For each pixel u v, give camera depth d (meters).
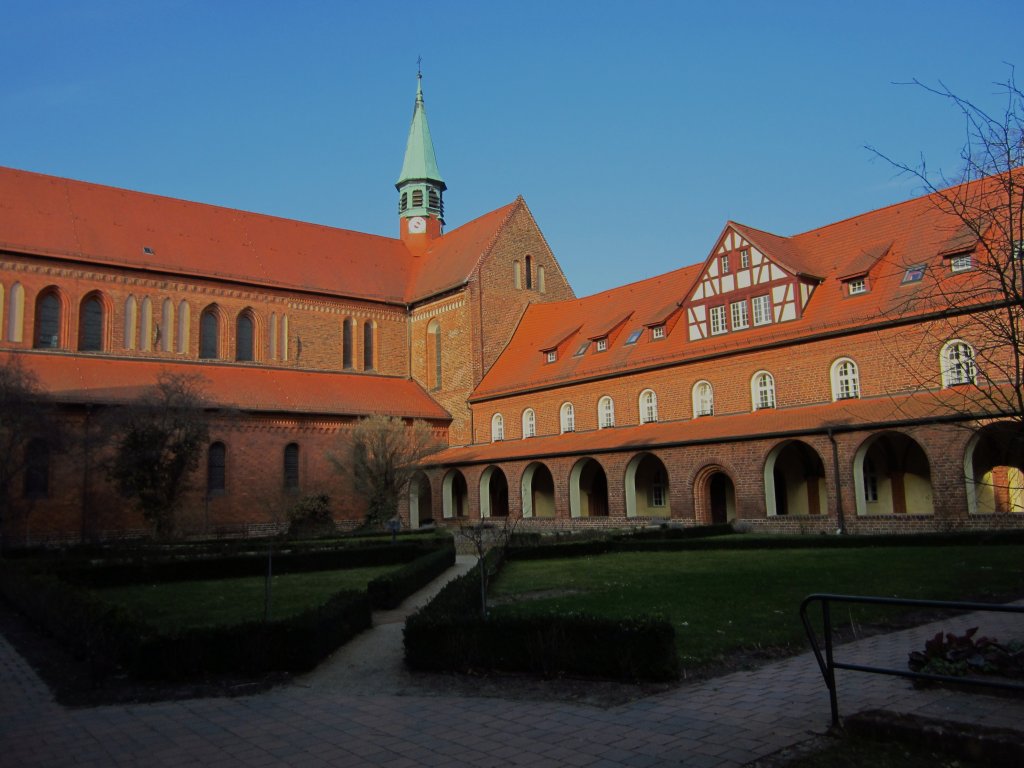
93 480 40.44
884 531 29.53
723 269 39.56
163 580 24.64
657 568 22.80
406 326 59.72
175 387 38.31
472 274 54.91
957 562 19.88
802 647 11.66
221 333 51.16
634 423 42.81
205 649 11.77
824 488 36.88
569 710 9.11
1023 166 11.98
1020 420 12.02
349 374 56.03
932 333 30.00
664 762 7.20
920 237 34.59
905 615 13.84
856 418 30.89
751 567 21.61
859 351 33.16
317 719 9.29
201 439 38.75
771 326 37.12
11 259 43.97
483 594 13.69
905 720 7.45
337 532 44.22
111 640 12.27
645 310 46.47
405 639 11.91
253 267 53.16
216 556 26.98
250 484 45.69
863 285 34.69
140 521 41.59
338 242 60.94
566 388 46.91
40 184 48.69
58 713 9.99
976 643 9.57
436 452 50.22
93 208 49.53
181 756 8.05
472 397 53.34
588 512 47.34
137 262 47.78
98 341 46.75
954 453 27.86
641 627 10.24
